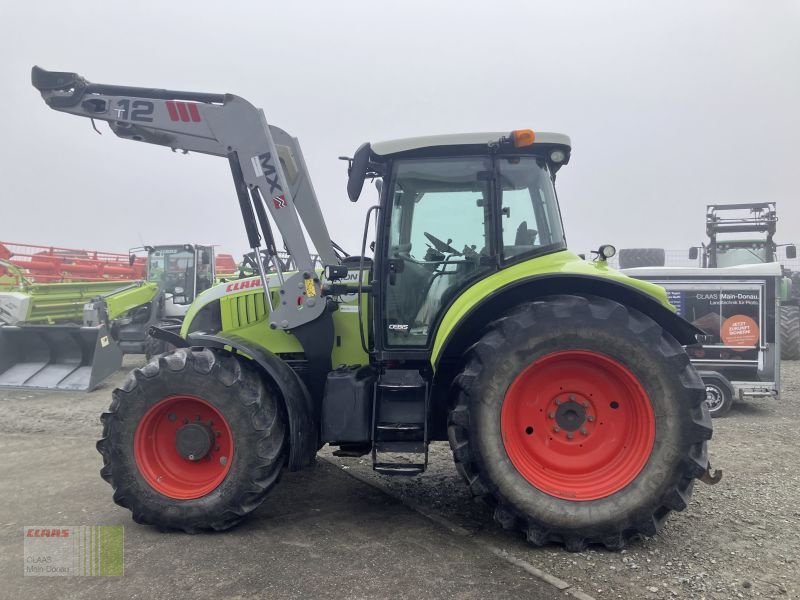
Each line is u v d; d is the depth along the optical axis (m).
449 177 3.70
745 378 6.92
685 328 3.38
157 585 2.80
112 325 10.59
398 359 3.71
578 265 3.49
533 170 3.70
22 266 13.15
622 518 3.06
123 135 4.10
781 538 3.25
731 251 13.73
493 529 3.45
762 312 6.83
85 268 14.77
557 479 3.25
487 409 3.18
